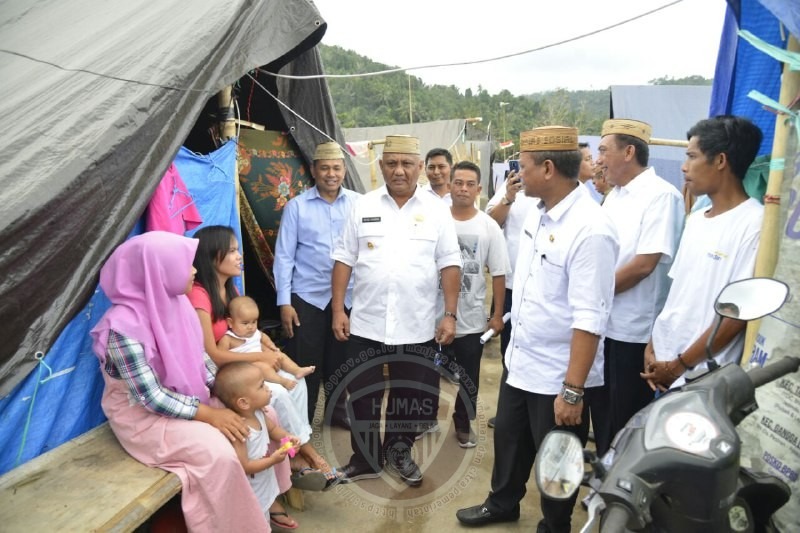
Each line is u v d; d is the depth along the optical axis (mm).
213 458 2320
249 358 3139
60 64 3412
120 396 2496
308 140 4832
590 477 1386
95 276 2533
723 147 2447
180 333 2559
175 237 2510
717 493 1224
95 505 2074
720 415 1320
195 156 3377
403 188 3311
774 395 2080
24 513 2018
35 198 2316
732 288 1693
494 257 3973
